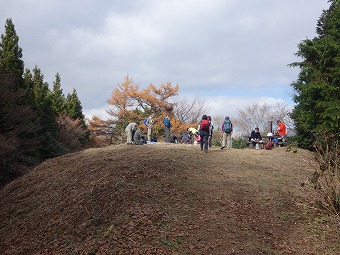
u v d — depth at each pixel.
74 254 6.45
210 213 7.72
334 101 13.17
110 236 6.74
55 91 47.44
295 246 6.36
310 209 7.88
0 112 18.09
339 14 14.41
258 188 9.34
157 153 12.88
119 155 13.01
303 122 15.13
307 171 11.44
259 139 18.61
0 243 8.42
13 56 24.45
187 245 6.39
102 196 8.59
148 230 6.84
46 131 27.17
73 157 14.63
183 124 40.91
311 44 15.31
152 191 8.64
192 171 10.58
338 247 6.25
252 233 6.89
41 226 8.49
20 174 18.81
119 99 41.44
